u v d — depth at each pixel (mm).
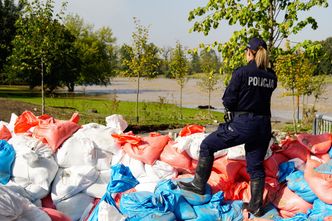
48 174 5668
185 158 5840
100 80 57719
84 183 5746
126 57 32656
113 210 4758
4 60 45500
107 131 6406
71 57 43531
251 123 5035
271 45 8602
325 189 5262
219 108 32031
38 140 5996
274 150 6180
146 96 46344
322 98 36562
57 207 5602
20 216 4457
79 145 6004
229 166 5719
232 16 8664
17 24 18547
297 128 19406
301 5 8414
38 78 43062
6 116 18766
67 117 20000
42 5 18438
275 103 37031
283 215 5516
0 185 4551
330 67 22453
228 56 8828
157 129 18797
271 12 8570
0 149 5758
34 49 18609
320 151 5902
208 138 5262
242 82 5012
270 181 5723
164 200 5109
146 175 5945
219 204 5332
